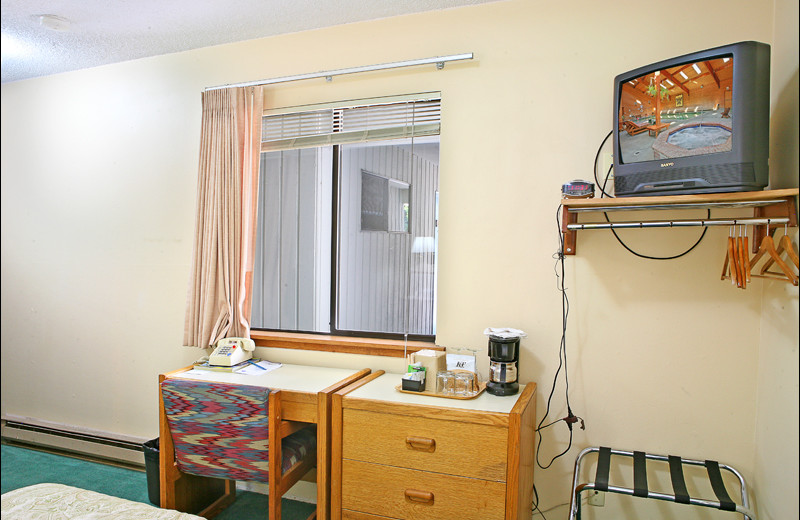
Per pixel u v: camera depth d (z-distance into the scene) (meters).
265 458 2.17
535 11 2.35
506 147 2.39
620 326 2.22
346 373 2.54
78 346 3.35
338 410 2.07
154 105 3.13
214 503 2.62
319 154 3.34
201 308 2.82
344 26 2.69
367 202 3.58
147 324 3.15
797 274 1.71
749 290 2.04
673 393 2.15
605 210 2.11
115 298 3.23
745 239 1.79
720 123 1.78
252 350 2.71
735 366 2.06
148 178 3.14
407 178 3.75
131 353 3.19
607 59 2.24
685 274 2.13
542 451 2.34
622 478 2.22
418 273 3.35
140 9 2.53
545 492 2.33
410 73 2.56
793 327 1.68
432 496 1.94
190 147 3.03
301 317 3.36
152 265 3.13
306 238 3.36
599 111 2.25
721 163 1.78
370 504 2.03
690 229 2.12
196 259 2.84
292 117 2.81
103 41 2.90
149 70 3.14
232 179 2.78
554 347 2.32
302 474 2.34
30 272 3.49
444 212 2.50
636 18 2.20
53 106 3.41
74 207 3.35
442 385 2.10
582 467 2.28
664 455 2.14
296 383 2.33
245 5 2.48
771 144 1.98
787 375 1.72
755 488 2.01
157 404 3.12
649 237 2.18
